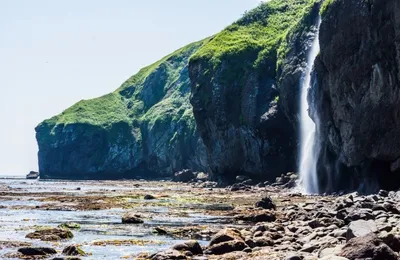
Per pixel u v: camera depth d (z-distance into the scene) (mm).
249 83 128750
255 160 122062
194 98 143125
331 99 85688
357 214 35781
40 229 37219
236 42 143500
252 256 25078
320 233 29969
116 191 100188
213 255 26328
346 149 81250
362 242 21359
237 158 129500
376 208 39406
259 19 157625
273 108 119688
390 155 72125
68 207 58531
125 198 75125
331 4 83188
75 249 27203
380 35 72125
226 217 48094
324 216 40562
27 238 33219
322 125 91125
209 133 139125
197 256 25781
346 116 80875
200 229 37625
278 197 76625
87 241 32500
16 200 70562
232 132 130125
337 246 23750
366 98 75562
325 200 61969
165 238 33969
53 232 34344
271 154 119125
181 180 173625
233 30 155250
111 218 47250
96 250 28719
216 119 133625
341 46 80438
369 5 74688
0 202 66625
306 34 115000
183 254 25438
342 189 86938
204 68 142750
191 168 197875
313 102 94125
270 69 129875
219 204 64812
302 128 107438
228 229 29875
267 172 119938
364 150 76688
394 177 74062
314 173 96000
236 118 129250
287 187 104938
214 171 138250
